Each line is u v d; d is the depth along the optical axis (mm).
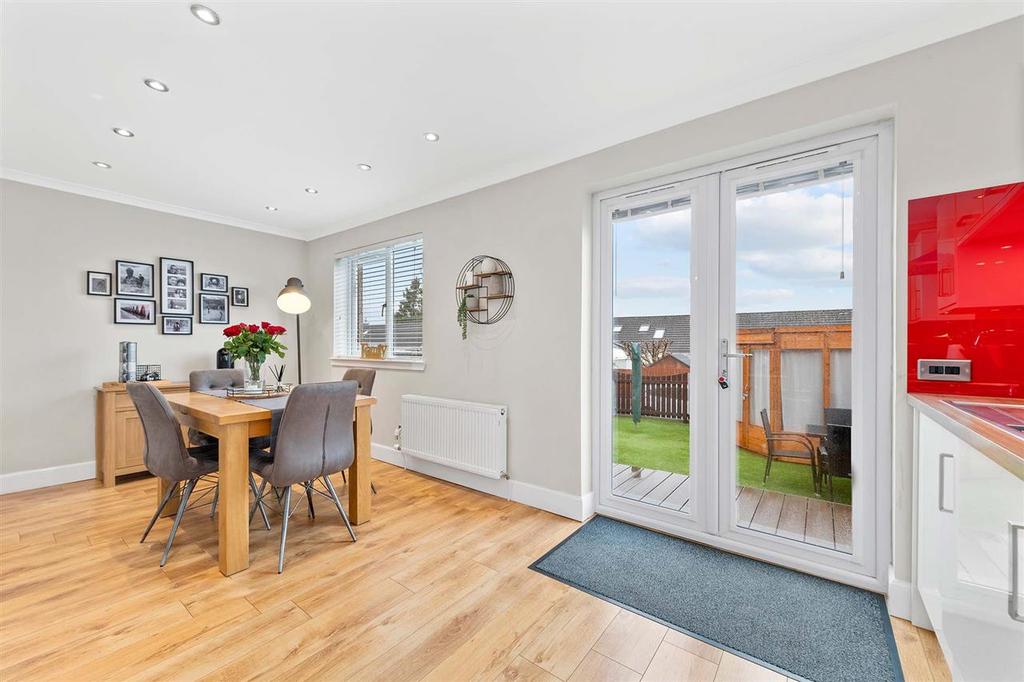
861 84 1800
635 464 2654
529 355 2939
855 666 1469
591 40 1750
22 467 3195
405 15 1603
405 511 2834
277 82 2029
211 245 4180
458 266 3395
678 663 1494
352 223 4328
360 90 2104
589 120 2410
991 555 978
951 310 1597
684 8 1571
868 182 1918
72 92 2100
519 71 1963
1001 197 1526
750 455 2248
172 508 2740
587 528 2568
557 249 2797
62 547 2303
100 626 1667
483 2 1539
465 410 3160
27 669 1438
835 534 2020
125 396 3373
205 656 1511
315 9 1566
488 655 1530
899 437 1697
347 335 4582
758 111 2062
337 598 1864
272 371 4633
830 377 2037
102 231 3543
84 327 3451
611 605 1821
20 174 3123
